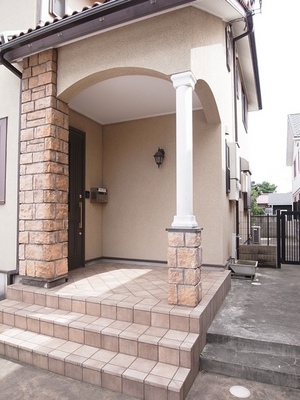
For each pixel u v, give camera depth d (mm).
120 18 3350
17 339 3162
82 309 3420
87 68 3830
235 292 4660
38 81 4121
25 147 4172
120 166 5977
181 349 2584
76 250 5305
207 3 3744
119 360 2717
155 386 2355
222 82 5262
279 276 5824
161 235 5551
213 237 5039
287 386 2605
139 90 4590
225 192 5398
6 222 4453
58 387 2621
